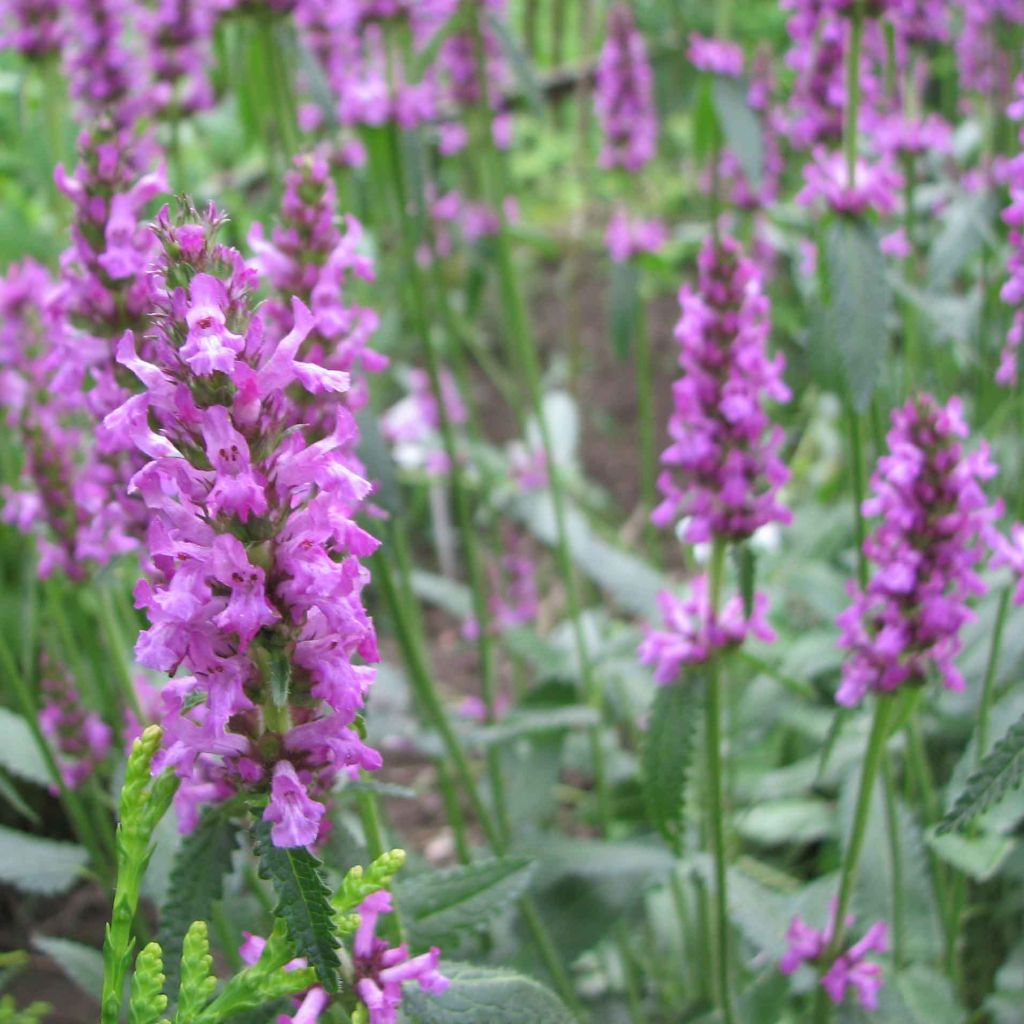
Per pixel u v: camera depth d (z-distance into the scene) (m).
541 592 1.25
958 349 0.91
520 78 0.90
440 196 1.18
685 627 0.71
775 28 1.74
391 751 1.06
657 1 1.56
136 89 0.88
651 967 0.87
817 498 1.13
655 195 1.57
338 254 0.67
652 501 1.16
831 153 0.87
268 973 0.58
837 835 0.87
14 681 0.75
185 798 0.61
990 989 0.84
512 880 0.66
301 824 0.56
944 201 0.97
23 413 0.73
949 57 1.06
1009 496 0.89
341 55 0.95
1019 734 0.61
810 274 0.85
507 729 0.82
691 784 0.87
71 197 0.67
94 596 0.73
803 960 0.72
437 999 0.62
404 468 1.25
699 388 0.69
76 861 0.76
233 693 0.55
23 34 0.86
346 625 0.55
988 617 0.79
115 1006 0.58
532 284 1.71
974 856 0.76
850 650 0.68
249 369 0.55
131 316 0.67
